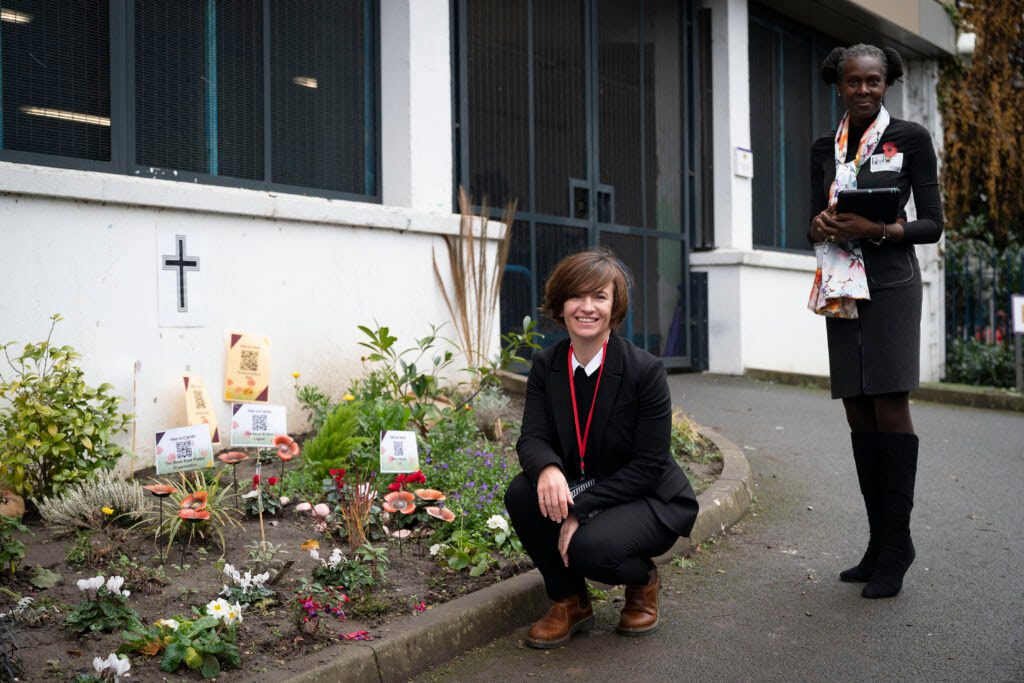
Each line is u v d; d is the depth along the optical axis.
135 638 2.74
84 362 4.49
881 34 11.91
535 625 3.29
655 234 9.39
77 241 4.47
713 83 10.03
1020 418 8.15
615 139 8.89
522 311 7.73
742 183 10.15
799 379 9.31
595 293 3.15
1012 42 13.00
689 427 5.98
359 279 5.79
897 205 3.58
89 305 4.51
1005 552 4.30
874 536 3.88
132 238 4.68
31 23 4.82
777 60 11.20
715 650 3.21
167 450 3.59
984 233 13.42
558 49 8.16
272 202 5.24
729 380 9.38
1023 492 5.42
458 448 4.70
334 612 3.16
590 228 8.50
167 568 3.38
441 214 6.24
